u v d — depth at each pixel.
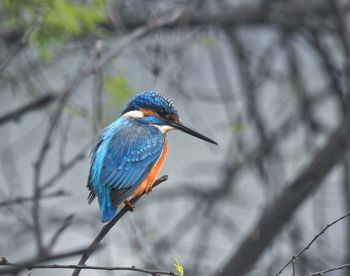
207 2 14.39
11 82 11.48
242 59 14.19
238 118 13.43
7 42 11.95
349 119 12.35
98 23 12.44
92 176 8.94
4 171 12.20
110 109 10.84
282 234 13.08
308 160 13.84
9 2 10.30
